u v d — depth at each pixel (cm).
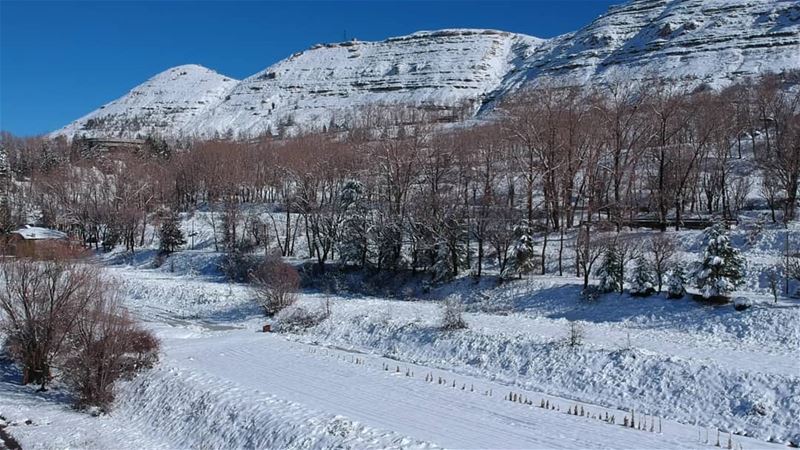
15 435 3023
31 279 3841
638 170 8444
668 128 8181
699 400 2994
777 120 8081
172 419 3197
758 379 2964
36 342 3756
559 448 2481
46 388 3747
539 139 6938
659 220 6444
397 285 6356
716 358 3322
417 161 7681
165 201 10838
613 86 10650
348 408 3011
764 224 5741
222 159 11231
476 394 3262
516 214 6431
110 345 3544
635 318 4378
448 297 5703
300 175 8419
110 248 9444
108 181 11088
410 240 6756
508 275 5581
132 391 3556
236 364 3903
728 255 4188
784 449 2511
